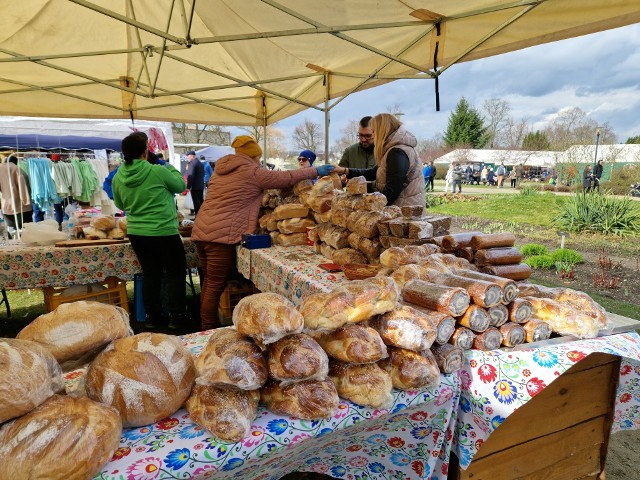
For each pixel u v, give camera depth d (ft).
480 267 5.63
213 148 43.57
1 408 2.28
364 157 12.99
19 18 10.19
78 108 15.21
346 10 8.77
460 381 4.19
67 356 2.88
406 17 8.57
